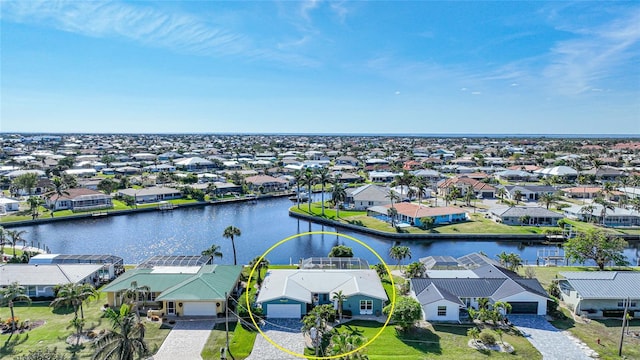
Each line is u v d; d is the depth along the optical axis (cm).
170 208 13262
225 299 5197
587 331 4962
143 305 5575
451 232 10112
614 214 10825
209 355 4375
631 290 5453
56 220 11512
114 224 11381
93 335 4684
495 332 4909
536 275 6994
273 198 15562
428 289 5591
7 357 4219
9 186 15188
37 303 5709
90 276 6309
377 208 11900
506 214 10969
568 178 18088
